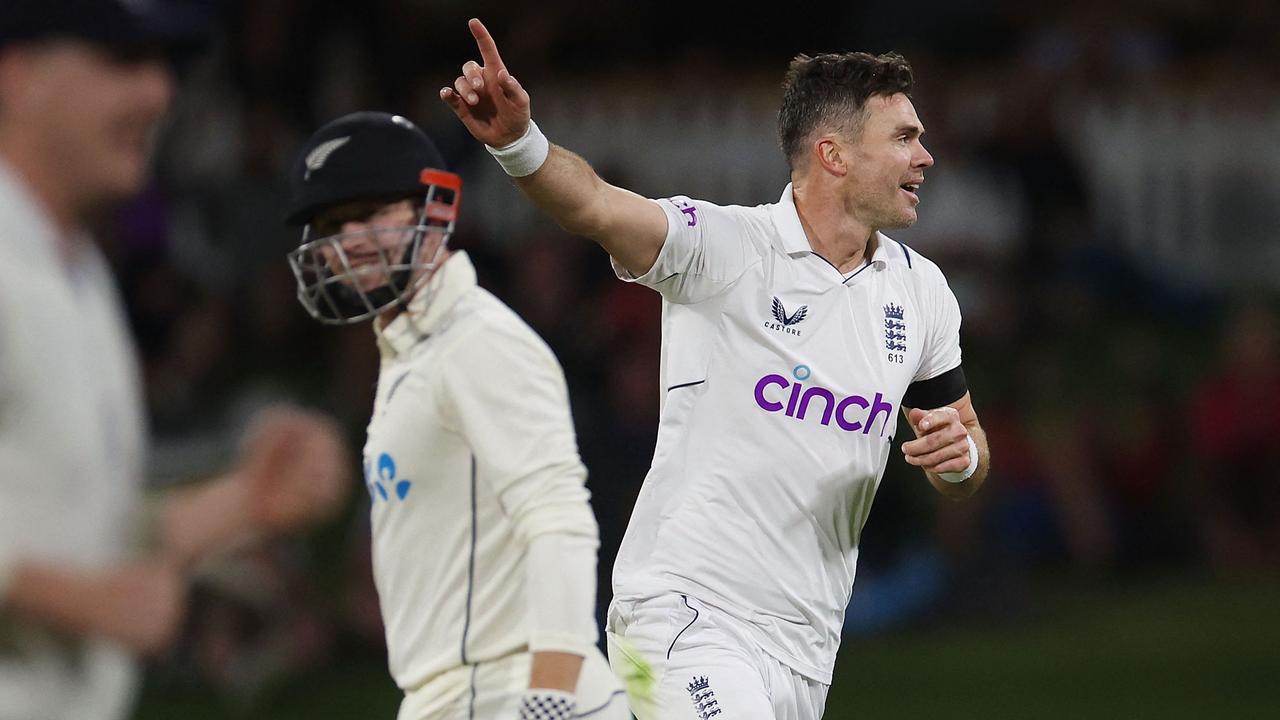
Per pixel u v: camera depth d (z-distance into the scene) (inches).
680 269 618.5
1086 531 1654.8
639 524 639.1
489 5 2222.0
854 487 637.9
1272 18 2309.3
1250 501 1686.8
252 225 1850.4
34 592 319.9
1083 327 1959.9
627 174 1743.4
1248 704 1248.2
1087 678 1334.9
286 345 1827.0
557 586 515.2
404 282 550.3
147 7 336.2
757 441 626.2
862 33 2250.2
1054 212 1975.9
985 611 1510.8
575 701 516.7
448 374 536.7
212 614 1274.6
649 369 1393.9
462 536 541.0
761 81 2172.7
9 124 334.3
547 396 536.4
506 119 561.3
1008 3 2247.8
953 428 600.4
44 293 333.4
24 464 332.8
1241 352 1694.1
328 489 332.5
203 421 1472.7
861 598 1502.2
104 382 350.3
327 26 1980.8
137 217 1621.6
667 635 618.2
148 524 339.6
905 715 1240.8
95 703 351.9
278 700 1286.9
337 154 554.6
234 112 1930.4
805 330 631.2
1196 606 1561.3
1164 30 2306.8
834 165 642.2
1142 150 2166.6
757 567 625.6
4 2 325.4
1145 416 1699.1
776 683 628.1
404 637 553.9
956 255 1872.5
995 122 1996.8
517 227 1974.7
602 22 2251.5
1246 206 2154.3
